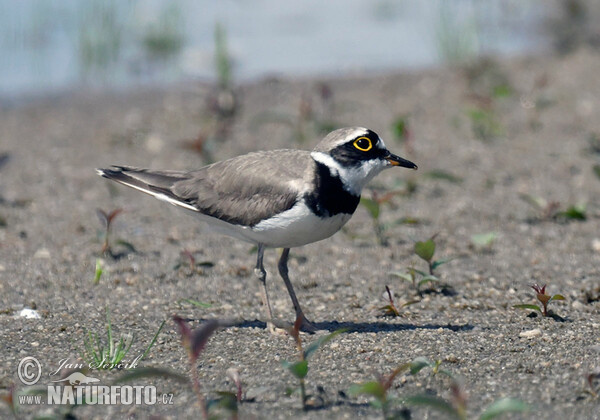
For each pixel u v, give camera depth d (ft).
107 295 35.63
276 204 30.81
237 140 58.29
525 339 30.22
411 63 75.36
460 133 58.59
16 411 24.88
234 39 80.23
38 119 64.69
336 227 31.50
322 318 33.32
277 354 29.60
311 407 25.38
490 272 37.78
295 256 40.32
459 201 47.09
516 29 80.69
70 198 48.93
